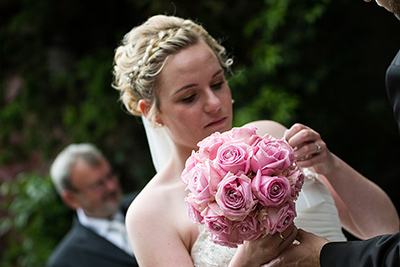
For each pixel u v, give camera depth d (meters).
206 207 2.00
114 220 5.16
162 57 2.42
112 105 6.97
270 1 6.04
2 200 7.58
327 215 2.58
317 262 2.13
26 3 7.50
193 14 6.56
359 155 6.44
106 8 7.33
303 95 6.30
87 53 7.45
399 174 6.40
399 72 1.89
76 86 7.45
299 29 6.11
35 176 7.14
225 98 2.46
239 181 1.97
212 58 2.43
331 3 6.31
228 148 2.01
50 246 7.00
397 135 6.37
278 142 2.07
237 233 2.03
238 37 6.45
